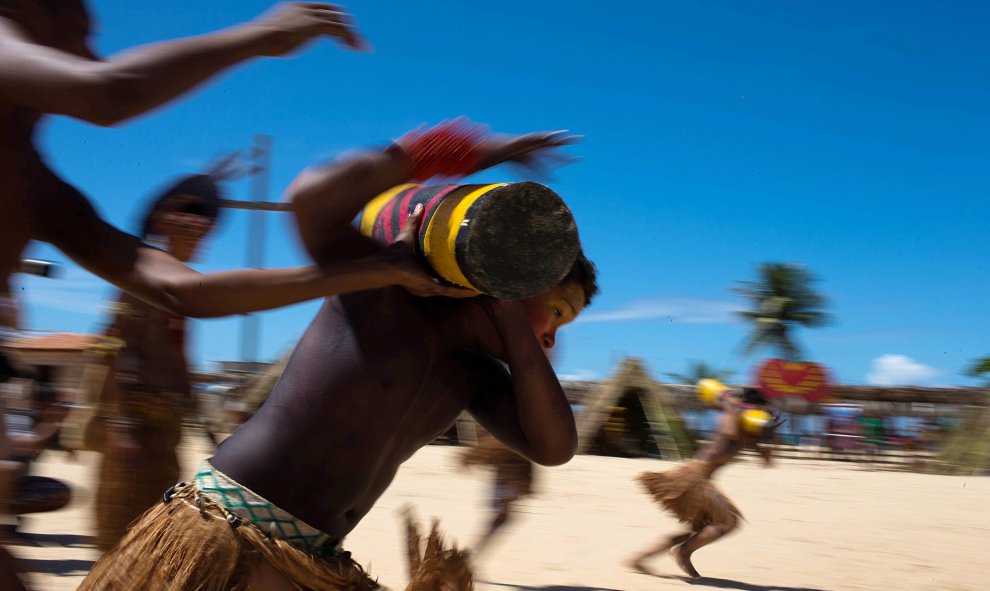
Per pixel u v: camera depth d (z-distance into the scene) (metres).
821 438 28.38
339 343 2.54
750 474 18.80
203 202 4.45
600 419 23.02
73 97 1.97
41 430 4.44
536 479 6.69
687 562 7.29
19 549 6.31
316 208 2.34
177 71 2.00
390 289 2.57
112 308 4.46
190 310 2.31
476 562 6.46
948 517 11.55
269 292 2.26
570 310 2.86
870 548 8.87
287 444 2.47
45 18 2.42
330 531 2.52
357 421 2.51
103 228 2.46
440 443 21.41
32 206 2.45
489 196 2.33
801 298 42.56
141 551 2.39
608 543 8.52
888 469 26.47
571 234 2.44
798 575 7.44
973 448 25.89
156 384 4.45
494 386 2.86
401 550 7.00
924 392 27.44
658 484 7.45
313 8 2.13
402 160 2.44
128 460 4.38
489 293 2.42
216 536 2.37
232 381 17.11
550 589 6.44
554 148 2.80
